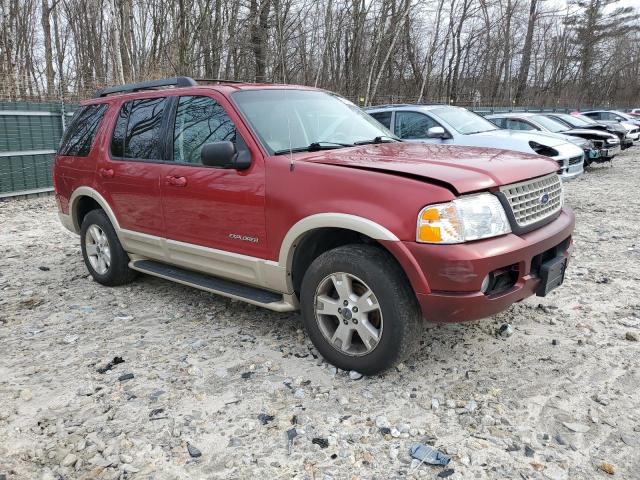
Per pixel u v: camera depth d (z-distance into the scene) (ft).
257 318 14.94
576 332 13.56
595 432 9.55
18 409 10.66
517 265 10.77
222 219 13.12
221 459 9.11
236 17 62.28
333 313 11.52
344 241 12.12
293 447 9.35
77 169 17.81
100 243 17.72
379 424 9.86
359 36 83.25
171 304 16.28
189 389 11.28
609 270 18.74
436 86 115.14
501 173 10.96
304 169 11.60
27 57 85.76
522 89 127.65
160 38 62.54
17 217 31.32
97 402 10.85
